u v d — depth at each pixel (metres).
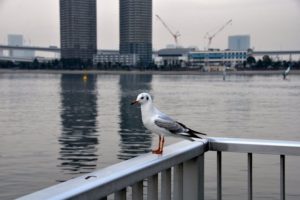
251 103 73.62
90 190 2.18
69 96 88.00
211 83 149.00
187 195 3.30
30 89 112.94
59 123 48.06
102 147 32.56
